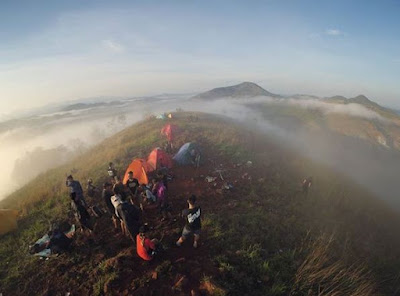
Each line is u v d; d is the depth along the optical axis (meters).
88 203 12.55
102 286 7.62
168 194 13.11
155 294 7.25
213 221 10.78
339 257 11.13
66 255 9.09
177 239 9.54
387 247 14.23
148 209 11.34
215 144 22.16
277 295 7.77
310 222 13.45
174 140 22.86
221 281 7.71
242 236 10.21
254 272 8.43
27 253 9.54
